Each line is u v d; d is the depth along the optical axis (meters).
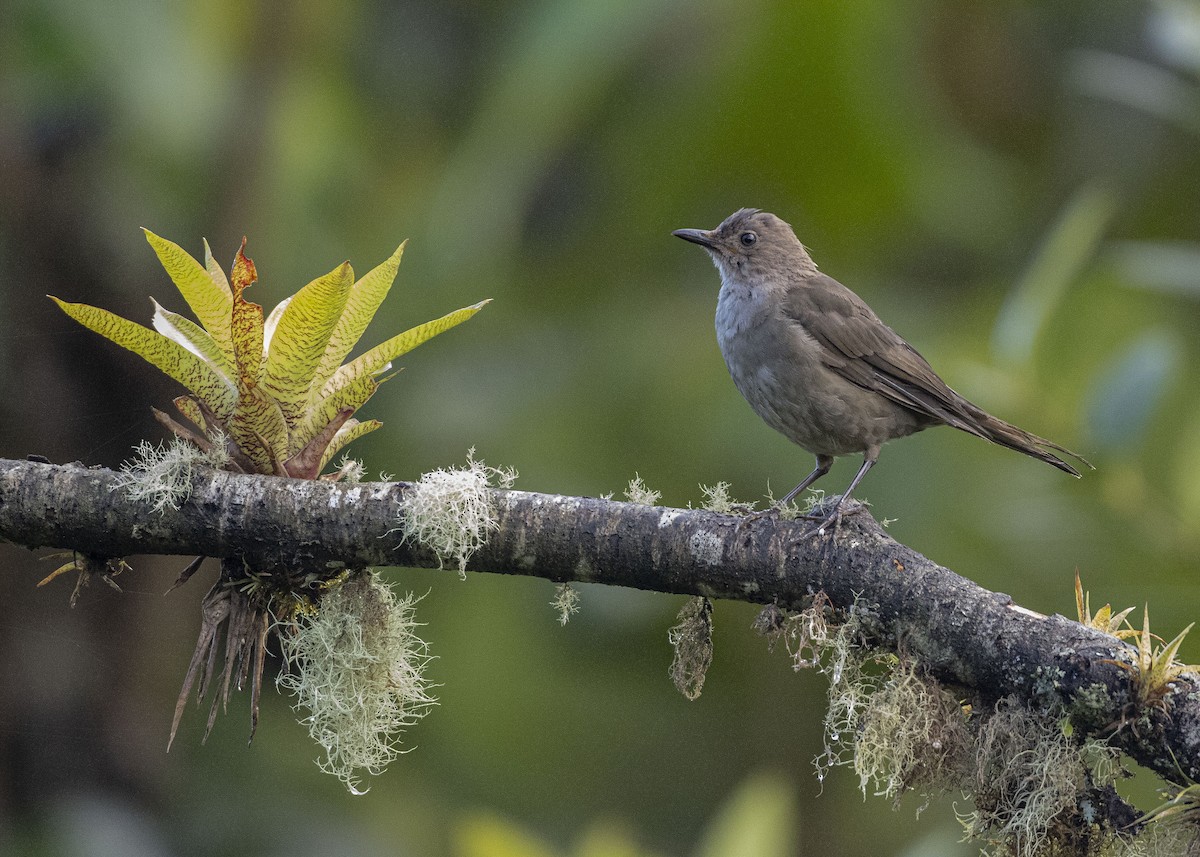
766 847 7.55
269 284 11.30
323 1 11.70
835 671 6.38
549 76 11.25
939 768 6.33
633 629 11.97
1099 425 8.91
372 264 12.12
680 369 12.26
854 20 12.04
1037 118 13.93
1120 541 9.58
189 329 6.66
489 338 12.41
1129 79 10.10
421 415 11.91
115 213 11.21
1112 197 12.43
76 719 10.73
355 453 11.82
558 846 11.68
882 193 13.05
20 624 10.68
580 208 13.16
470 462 6.71
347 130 12.50
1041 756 6.12
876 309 12.64
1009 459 11.51
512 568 6.65
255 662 6.64
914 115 12.84
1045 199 13.60
